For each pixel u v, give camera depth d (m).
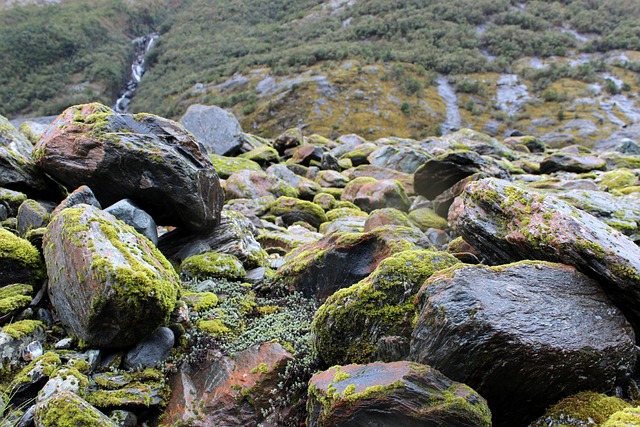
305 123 97.88
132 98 138.38
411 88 110.56
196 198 8.77
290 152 32.59
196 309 7.20
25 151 9.73
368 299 5.82
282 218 17.22
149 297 5.64
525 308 4.68
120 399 5.23
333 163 27.92
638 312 5.09
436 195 17.70
